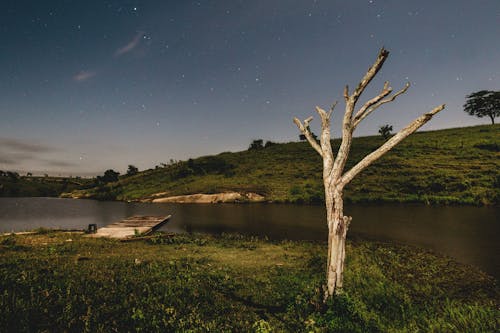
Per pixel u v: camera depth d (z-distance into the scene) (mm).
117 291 6895
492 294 8109
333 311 5656
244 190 43906
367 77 5801
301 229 19641
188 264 10016
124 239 15148
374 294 7473
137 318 5379
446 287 8641
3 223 26062
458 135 64125
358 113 6262
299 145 78812
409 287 8547
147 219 24109
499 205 27281
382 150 5750
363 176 43188
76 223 25922
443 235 16078
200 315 5828
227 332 5188
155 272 8867
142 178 75125
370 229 18188
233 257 11602
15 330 4781
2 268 8711
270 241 15594
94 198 63625
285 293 7262
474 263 11055
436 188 34812
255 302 6766
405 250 13125
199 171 63094
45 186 114125
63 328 4996
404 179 39625
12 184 109562
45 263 9609
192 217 26266
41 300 6051
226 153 85250
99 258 10727
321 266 10047
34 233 17266
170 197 46031
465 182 34438
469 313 6398
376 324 5637
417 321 5973
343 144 6133
